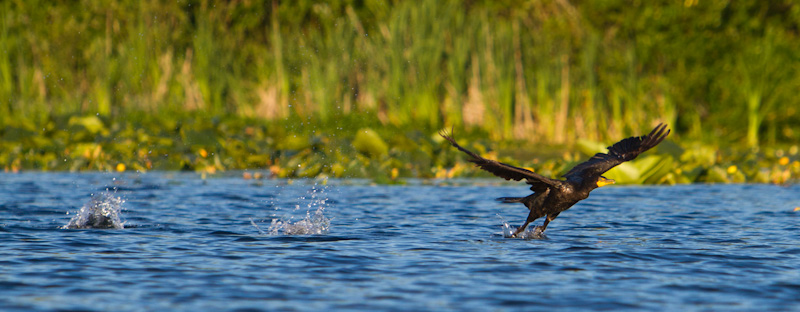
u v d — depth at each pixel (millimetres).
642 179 16047
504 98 25625
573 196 8172
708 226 10398
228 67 27391
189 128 20547
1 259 7770
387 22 26547
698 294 6539
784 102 27328
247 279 7008
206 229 9906
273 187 15445
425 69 25688
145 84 26438
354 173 17688
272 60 26906
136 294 6441
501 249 8570
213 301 6246
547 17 27922
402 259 7961
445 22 25875
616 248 8656
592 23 27859
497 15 28281
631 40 28156
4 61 26156
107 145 19719
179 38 27031
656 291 6633
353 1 27016
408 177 18172
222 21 27656
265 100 26828
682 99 27547
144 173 18672
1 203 12305
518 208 12227
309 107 25859
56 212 11320
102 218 10281
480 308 6086
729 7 28250
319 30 27609
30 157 19328
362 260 7895
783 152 21016
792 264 7762
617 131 26547
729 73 28031
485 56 26109
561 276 7191
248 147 20453
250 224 10383
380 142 18438
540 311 6016
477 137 24844
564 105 26203
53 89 26781
